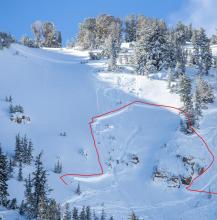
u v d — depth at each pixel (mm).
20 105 99312
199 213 77062
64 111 101125
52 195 74188
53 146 88312
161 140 93000
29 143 82625
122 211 74688
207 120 97875
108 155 89000
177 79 114938
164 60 122500
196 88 105438
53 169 82500
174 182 83875
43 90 109062
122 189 81125
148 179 84750
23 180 74812
